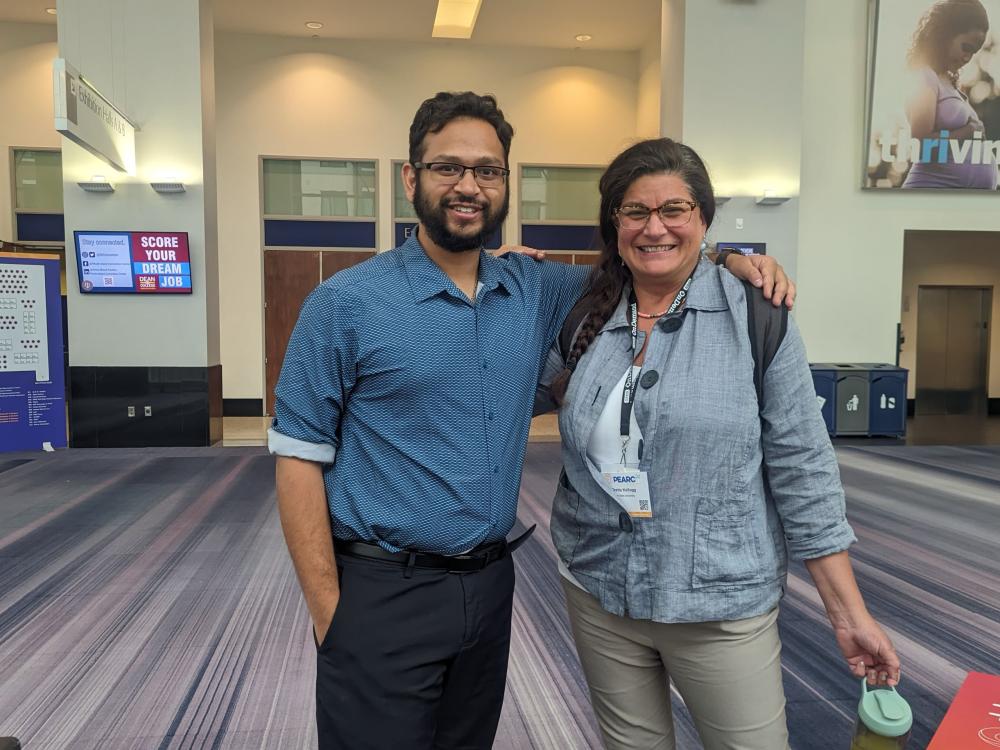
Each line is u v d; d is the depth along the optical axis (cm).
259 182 1145
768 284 135
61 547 448
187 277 827
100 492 603
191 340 841
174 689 272
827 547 132
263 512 536
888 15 955
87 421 831
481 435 145
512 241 1200
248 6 1025
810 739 239
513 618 341
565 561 152
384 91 1159
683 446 132
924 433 1027
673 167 135
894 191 999
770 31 895
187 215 835
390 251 152
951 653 305
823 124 988
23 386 807
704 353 133
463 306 145
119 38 820
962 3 954
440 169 140
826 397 938
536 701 266
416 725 141
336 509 146
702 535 133
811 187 991
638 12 1049
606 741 154
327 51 1145
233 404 1162
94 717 252
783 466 134
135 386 837
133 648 306
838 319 1003
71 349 826
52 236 1116
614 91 1203
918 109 971
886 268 1005
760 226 910
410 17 1064
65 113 607
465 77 1175
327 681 142
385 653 140
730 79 895
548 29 1111
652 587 135
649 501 135
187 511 539
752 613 134
